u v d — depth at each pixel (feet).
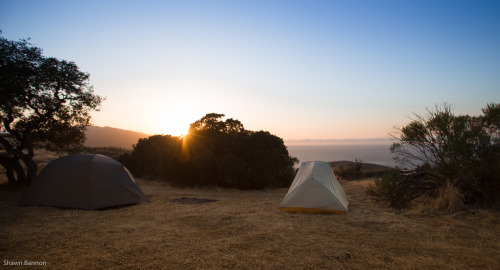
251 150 52.24
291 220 23.94
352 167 72.59
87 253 15.80
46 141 48.98
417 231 20.20
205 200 35.63
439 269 13.75
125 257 15.20
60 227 21.40
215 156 53.26
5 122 42.68
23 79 39.58
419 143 33.42
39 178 32.14
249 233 19.95
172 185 53.93
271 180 51.47
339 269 13.78
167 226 21.95
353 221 23.45
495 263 14.39
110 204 30.37
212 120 57.06
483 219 22.62
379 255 15.60
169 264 14.30
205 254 15.69
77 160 32.55
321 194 27.32
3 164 44.93
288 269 13.80
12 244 17.29
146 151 70.69
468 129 30.94
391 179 33.76
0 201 33.55
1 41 38.68
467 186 27.89
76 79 46.16
